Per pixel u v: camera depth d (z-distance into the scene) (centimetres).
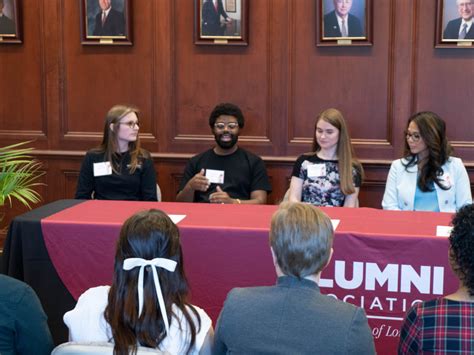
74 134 531
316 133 407
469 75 474
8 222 546
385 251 257
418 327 174
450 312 171
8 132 539
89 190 427
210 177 446
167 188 520
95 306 192
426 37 476
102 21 510
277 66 498
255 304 171
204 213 302
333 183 405
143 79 517
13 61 533
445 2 465
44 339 195
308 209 179
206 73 508
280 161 499
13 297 191
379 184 492
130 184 424
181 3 505
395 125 487
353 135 494
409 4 475
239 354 167
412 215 300
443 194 387
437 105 480
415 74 480
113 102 523
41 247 286
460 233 171
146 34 512
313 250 173
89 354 174
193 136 515
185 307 190
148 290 184
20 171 397
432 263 253
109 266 282
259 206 322
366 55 486
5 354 190
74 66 525
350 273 261
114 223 280
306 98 498
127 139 421
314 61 493
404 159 400
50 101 531
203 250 271
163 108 516
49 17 523
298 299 169
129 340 177
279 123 503
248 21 497
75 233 282
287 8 491
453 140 481
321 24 483
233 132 444
